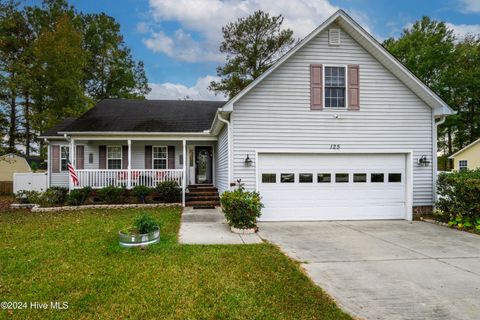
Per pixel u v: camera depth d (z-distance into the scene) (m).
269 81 9.91
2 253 5.88
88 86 29.89
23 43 24.97
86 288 4.29
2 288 4.29
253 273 4.93
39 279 4.61
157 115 16.19
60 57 23.47
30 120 24.03
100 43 30.16
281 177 10.01
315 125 10.08
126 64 31.94
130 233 6.45
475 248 6.64
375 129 10.30
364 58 10.30
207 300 3.96
